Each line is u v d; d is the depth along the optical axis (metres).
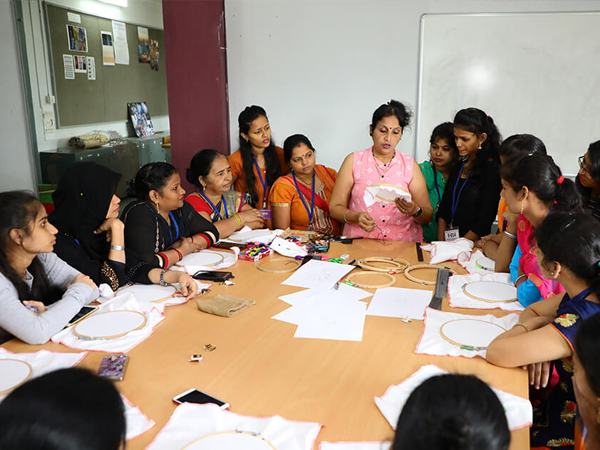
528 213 1.77
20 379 1.36
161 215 2.40
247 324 1.74
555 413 1.54
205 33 4.15
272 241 2.60
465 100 3.93
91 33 5.78
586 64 3.68
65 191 2.11
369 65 4.02
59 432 0.66
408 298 1.95
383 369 1.45
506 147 2.41
